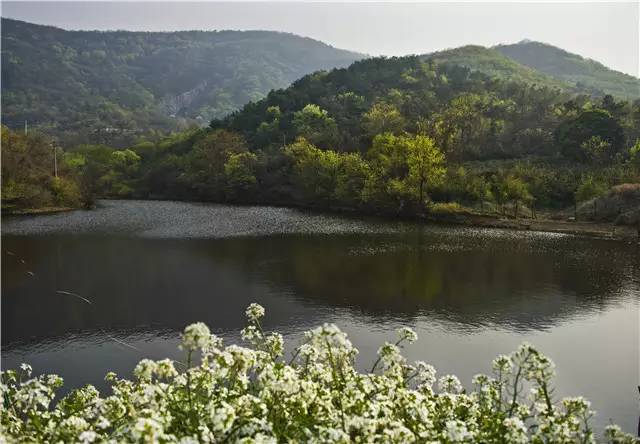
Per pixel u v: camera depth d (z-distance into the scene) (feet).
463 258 118.32
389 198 207.82
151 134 574.15
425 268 108.47
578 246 132.16
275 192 270.26
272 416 19.47
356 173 229.04
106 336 69.10
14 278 100.37
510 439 19.25
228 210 232.73
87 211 225.56
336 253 125.29
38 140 260.01
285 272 105.70
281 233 159.12
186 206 253.85
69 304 83.41
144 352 63.36
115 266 111.14
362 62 480.64
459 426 18.83
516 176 201.26
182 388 22.22
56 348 64.85
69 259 118.32
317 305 82.99
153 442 14.48
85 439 16.22
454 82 414.62
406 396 22.22
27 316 77.36
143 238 148.66
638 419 45.47
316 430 19.13
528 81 547.49
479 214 182.39
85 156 375.66
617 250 126.00
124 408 21.93
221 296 88.33
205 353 22.62
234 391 21.91
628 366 58.03
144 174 332.60
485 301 84.94
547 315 77.46
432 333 69.72
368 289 92.63
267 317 76.79
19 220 190.29
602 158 225.35
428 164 198.80
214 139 324.60
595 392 51.24
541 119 297.94
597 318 75.92
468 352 62.90
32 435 20.48
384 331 70.54
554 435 20.94
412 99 346.74
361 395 21.13
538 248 129.49
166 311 79.87
